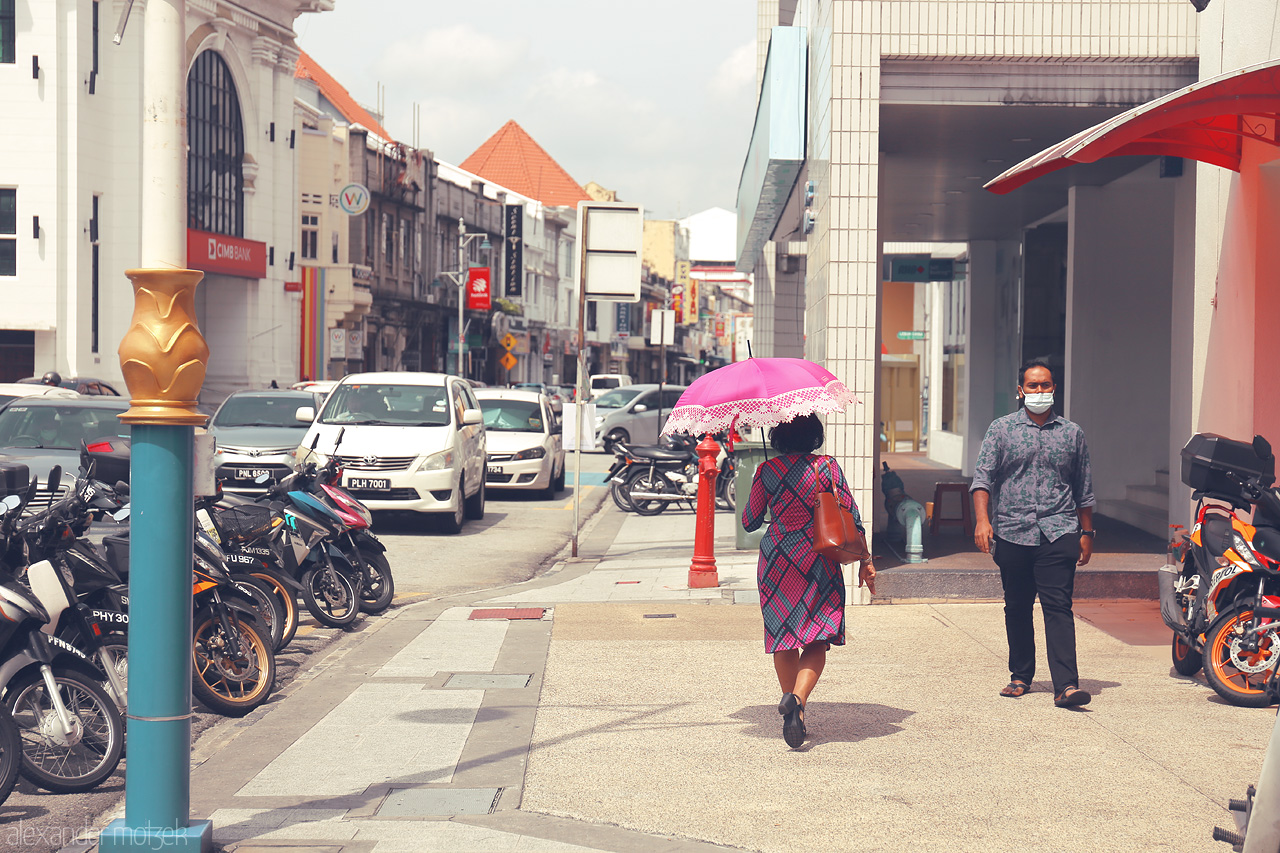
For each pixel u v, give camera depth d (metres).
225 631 6.86
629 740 6.00
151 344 4.23
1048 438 6.71
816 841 4.55
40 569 5.78
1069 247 15.07
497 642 8.66
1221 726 6.20
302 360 43.53
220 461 15.32
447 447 15.74
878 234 10.05
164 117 4.26
